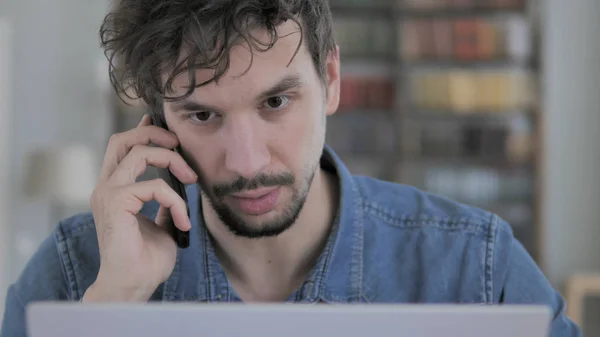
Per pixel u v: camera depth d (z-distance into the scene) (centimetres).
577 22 474
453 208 124
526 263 119
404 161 456
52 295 121
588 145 476
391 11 455
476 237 119
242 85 95
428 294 117
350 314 66
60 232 124
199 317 66
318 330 66
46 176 429
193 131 102
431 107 452
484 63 455
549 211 478
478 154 458
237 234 103
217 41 93
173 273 117
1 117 457
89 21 475
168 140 111
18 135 464
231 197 101
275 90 96
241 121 97
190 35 93
